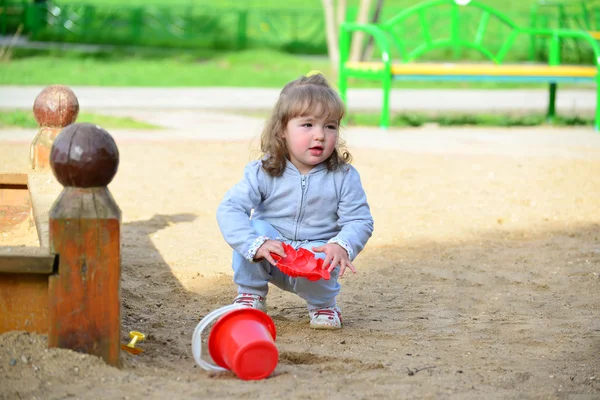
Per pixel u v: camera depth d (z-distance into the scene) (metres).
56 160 5.66
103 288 5.79
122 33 48.31
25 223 9.84
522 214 12.86
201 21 52.38
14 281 5.85
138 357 6.47
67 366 5.66
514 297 8.82
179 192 13.89
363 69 23.41
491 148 19.31
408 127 23.44
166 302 8.38
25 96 26.94
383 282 9.37
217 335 6.23
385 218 12.50
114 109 24.94
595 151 19.09
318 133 7.27
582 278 9.55
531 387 6.05
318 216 7.55
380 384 5.94
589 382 6.19
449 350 6.98
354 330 7.57
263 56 43.72
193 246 10.70
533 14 46.44
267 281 7.65
